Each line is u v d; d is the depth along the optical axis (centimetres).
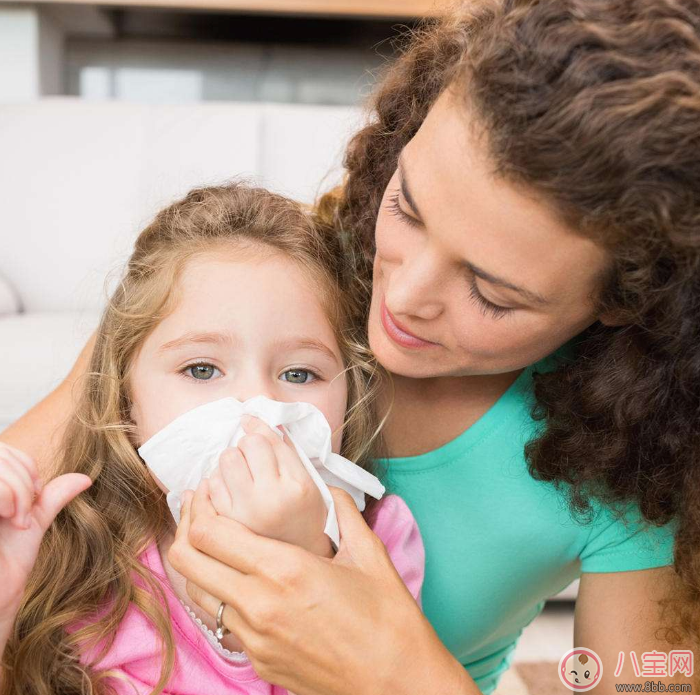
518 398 86
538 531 86
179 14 257
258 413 71
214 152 206
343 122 175
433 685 62
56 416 95
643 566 84
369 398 88
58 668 76
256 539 61
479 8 72
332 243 91
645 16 55
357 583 63
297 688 64
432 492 88
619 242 58
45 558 81
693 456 74
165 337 78
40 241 204
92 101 210
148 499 83
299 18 260
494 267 60
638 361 73
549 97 54
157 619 77
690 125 53
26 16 243
